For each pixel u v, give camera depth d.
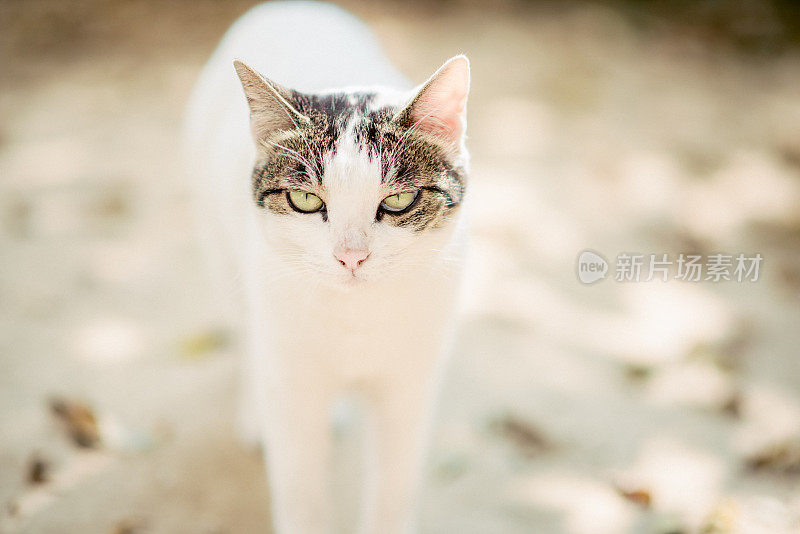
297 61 0.99
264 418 0.94
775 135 1.76
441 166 0.89
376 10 2.22
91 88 1.85
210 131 1.01
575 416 1.09
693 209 1.46
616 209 1.45
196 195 1.07
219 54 1.07
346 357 0.91
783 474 1.04
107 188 1.46
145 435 1.06
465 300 1.21
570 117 1.78
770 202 1.50
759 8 2.33
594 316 1.20
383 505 0.96
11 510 0.99
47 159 1.55
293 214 0.88
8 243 1.29
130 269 1.26
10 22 2.07
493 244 1.33
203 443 1.06
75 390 1.10
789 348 1.16
